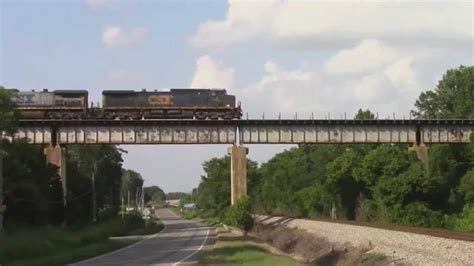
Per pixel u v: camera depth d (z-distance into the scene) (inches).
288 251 2175.2
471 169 3811.5
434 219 3011.8
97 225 3870.6
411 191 3152.1
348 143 3467.0
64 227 3161.9
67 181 4077.3
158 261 1793.8
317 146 5044.3
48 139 3368.6
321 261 1669.5
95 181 4628.4
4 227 2578.7
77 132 3383.4
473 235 1244.5
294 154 5802.2
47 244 2235.5
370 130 3462.1
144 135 3408.0
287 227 3061.0
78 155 5167.3
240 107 3494.1
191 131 3440.0
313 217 3737.7
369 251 1572.3
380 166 3437.5
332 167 3814.0
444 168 3782.0
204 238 3253.0
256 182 6240.2
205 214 7810.0
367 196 3627.0
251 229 3454.7
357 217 3462.1
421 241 1423.5
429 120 3437.5
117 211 5585.6
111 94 3503.9
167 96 3503.9
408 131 3467.0
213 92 3508.9
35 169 3184.1
